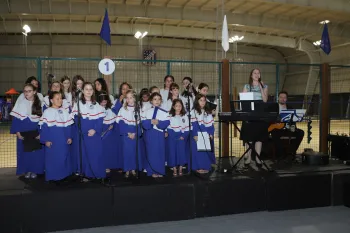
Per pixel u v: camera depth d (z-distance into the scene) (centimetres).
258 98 609
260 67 1870
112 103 588
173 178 529
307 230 459
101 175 514
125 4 1666
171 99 604
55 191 454
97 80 571
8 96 1332
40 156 530
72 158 541
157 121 527
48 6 1579
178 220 496
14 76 2016
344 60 2245
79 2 1614
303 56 2517
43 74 1484
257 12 1814
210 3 1683
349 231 455
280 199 538
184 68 1476
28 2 1554
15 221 440
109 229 462
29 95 509
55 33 2147
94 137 510
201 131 554
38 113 514
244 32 2156
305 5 1554
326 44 880
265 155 715
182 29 2083
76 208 459
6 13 1546
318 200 557
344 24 1988
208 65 1496
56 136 488
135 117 509
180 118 559
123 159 536
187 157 577
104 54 2242
